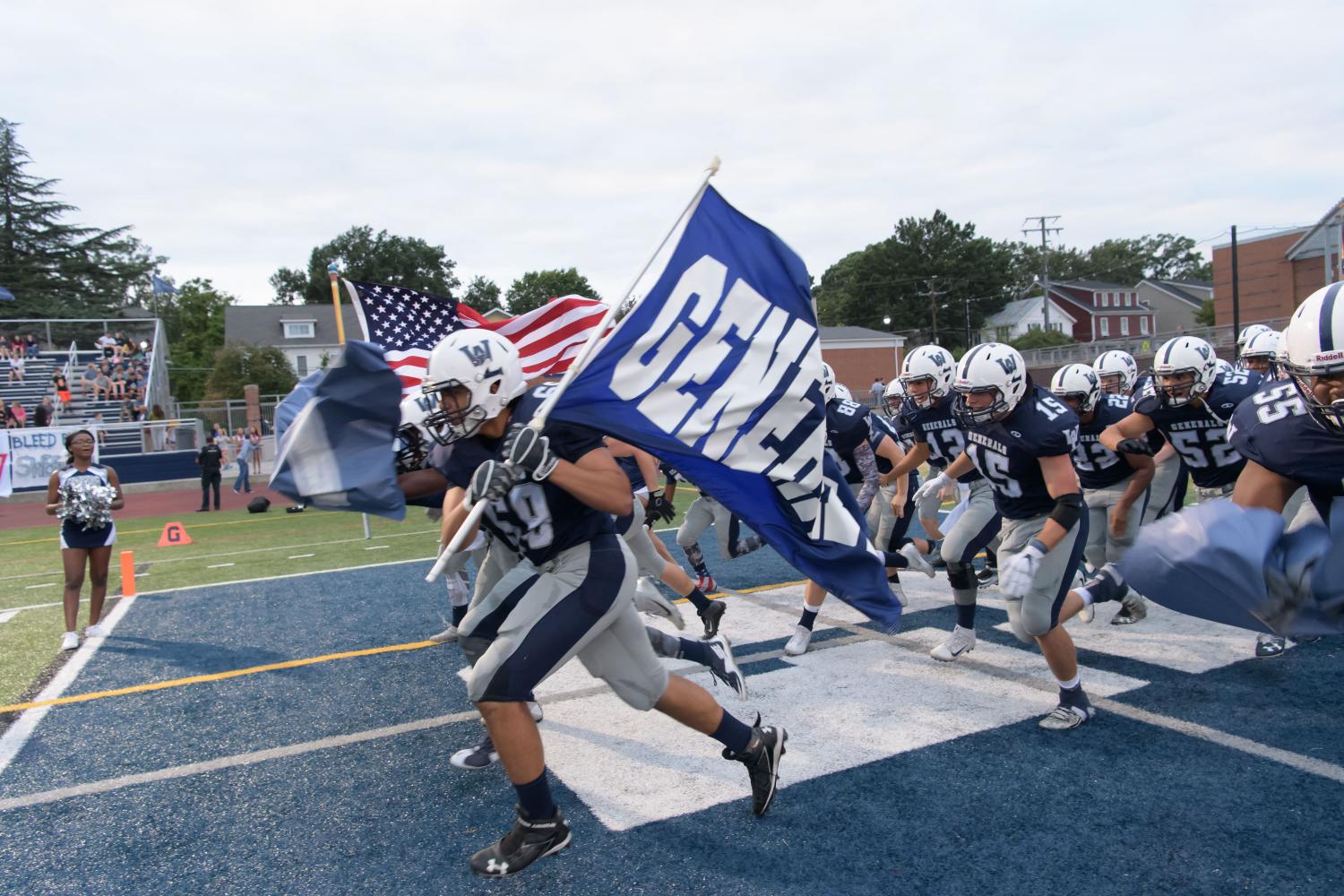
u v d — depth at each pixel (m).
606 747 3.96
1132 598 5.56
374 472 3.78
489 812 3.42
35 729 4.49
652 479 5.42
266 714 4.61
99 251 51.16
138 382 26.70
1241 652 4.98
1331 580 2.76
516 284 76.81
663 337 3.44
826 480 3.81
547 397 3.04
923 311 70.31
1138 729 3.90
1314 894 2.64
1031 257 98.62
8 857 3.19
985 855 2.93
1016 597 3.61
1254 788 3.31
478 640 3.47
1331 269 33.97
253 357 40.34
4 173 48.59
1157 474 6.31
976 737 3.89
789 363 3.72
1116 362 6.59
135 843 3.26
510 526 2.95
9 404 24.64
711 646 3.84
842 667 4.97
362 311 6.39
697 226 3.63
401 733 4.28
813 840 3.06
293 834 3.29
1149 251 102.31
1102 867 2.83
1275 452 2.83
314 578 8.45
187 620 6.85
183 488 22.94
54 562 11.02
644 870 2.92
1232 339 32.78
